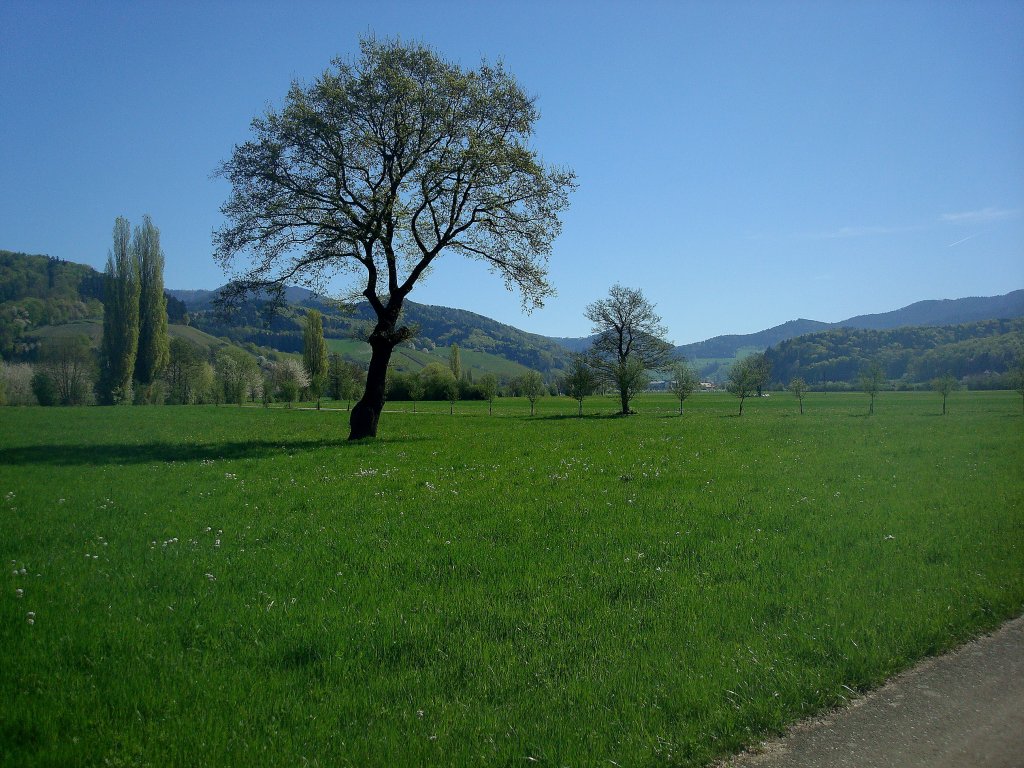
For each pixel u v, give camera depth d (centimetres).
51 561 1079
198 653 732
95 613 844
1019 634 811
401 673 685
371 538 1238
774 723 606
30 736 563
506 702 630
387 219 3081
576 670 691
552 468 2214
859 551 1138
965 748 573
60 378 8775
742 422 5034
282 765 527
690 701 630
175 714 603
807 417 5766
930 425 4088
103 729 575
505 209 3300
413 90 2998
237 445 3048
